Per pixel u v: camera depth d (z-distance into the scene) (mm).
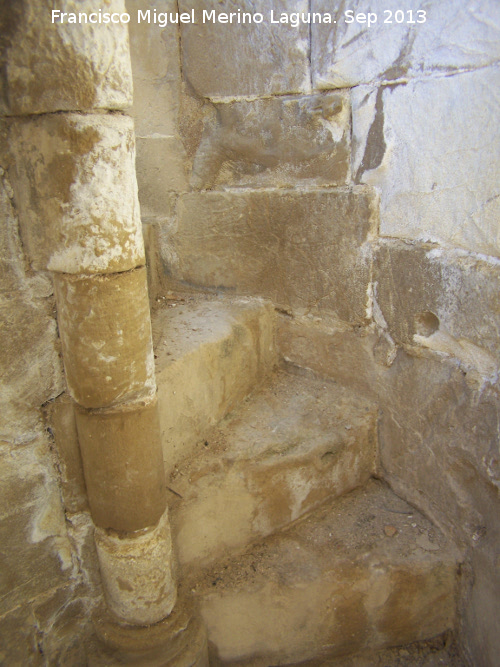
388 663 1994
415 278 1847
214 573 1908
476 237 1599
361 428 2176
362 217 1972
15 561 1568
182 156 2455
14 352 1412
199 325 2219
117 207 1326
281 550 1987
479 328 1655
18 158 1300
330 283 2189
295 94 2053
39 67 1208
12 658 1632
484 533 1793
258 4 2031
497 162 1476
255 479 1943
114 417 1464
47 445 1547
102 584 1736
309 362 2428
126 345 1419
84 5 1173
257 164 2270
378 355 2111
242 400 2332
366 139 1880
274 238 2322
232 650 1892
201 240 2525
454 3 1490
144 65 2355
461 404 1804
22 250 1375
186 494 1862
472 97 1499
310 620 1911
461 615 1967
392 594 1929
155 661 1674
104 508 1562
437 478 1985
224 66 2207
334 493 2189
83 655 1778
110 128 1273
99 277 1336
